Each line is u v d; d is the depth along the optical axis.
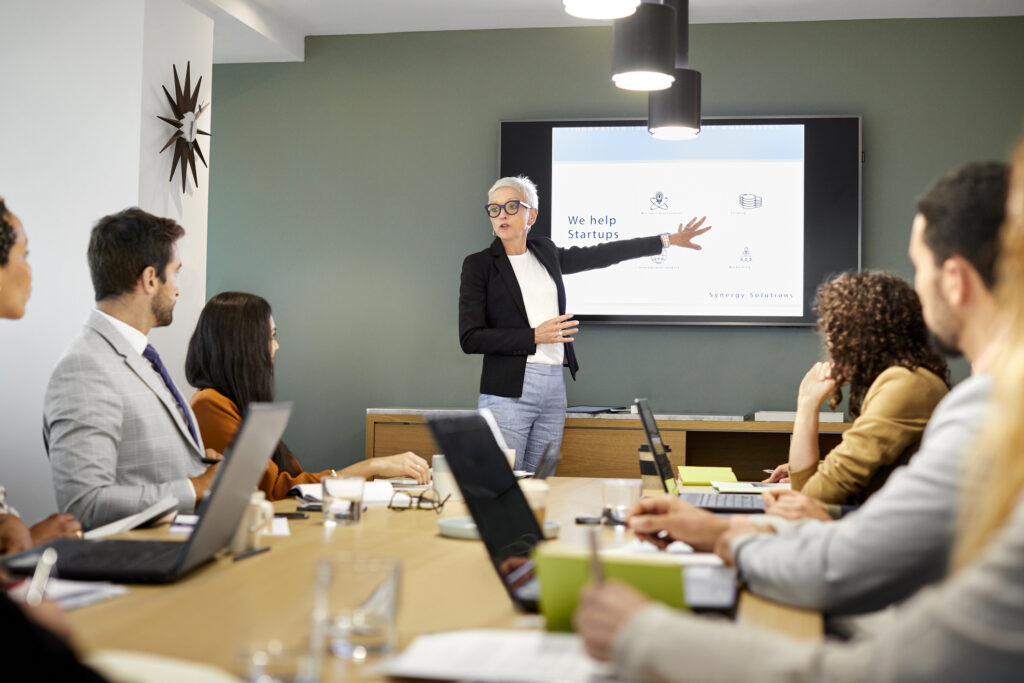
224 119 4.98
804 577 1.03
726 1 4.39
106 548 1.34
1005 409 0.65
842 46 4.56
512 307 3.96
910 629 0.61
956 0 4.33
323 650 0.87
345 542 1.55
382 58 4.89
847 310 2.13
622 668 0.72
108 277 2.10
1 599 0.66
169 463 2.04
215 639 0.94
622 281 4.61
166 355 3.90
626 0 2.53
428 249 4.84
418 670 0.81
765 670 0.66
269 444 1.35
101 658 0.81
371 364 4.87
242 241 4.96
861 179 4.47
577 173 4.64
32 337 3.73
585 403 4.68
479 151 4.81
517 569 1.18
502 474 1.41
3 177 3.79
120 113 3.71
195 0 4.11
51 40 3.77
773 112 4.59
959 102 4.49
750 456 4.46
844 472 1.98
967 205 0.97
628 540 1.61
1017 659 0.57
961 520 0.71
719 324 4.54
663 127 3.21
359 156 4.89
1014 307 0.68
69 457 1.87
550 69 4.77
